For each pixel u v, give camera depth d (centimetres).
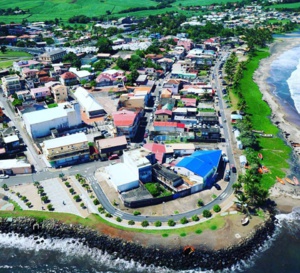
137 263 9325
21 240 10231
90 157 13788
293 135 16012
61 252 9762
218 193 11662
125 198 11056
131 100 18175
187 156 13325
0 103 19912
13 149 14562
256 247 9725
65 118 15662
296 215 10906
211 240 9650
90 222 10381
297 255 9538
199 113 17188
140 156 12356
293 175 12850
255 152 14238
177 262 9238
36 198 11531
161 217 10556
